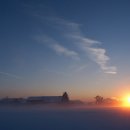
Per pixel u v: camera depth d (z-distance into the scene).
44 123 61.16
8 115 93.75
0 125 56.12
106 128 51.41
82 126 54.59
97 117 83.88
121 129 49.75
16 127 52.31
